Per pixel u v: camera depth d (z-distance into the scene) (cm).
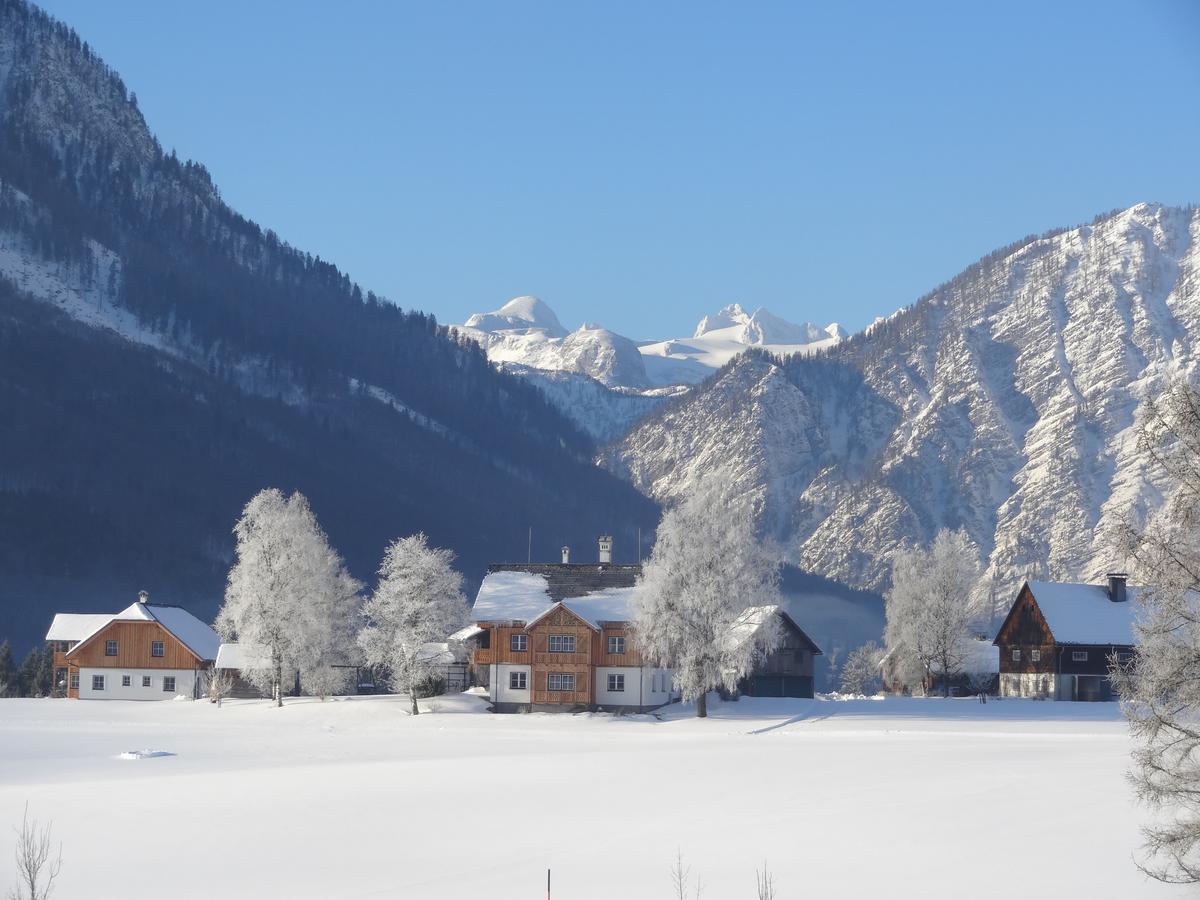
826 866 4656
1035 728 9744
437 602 11512
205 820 5650
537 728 10256
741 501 11156
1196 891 4269
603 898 4272
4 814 5825
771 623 10988
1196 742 3584
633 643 11444
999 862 4684
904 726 9944
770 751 8106
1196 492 3500
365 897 4334
